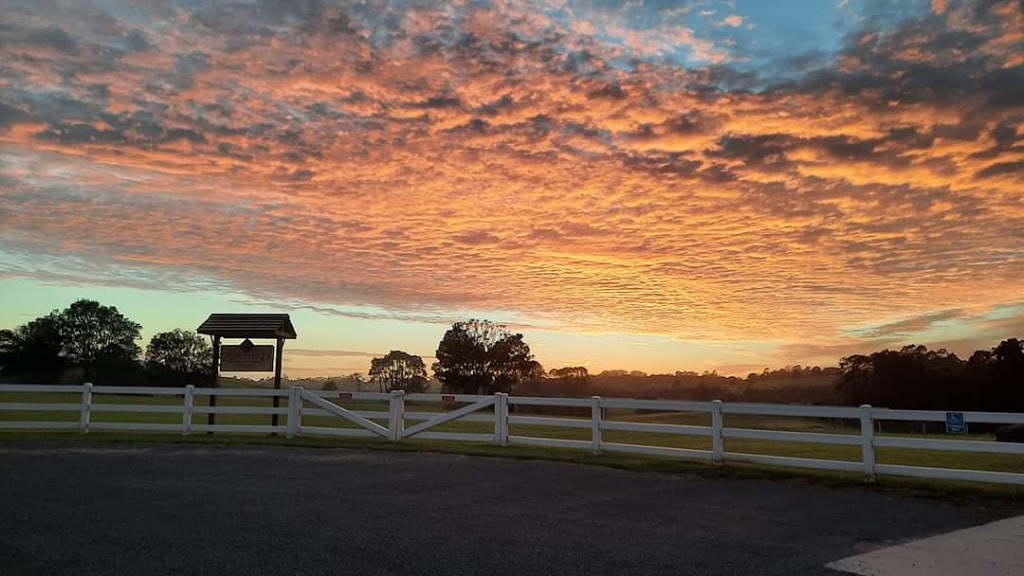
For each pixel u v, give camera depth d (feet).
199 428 56.95
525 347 225.35
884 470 36.99
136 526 24.48
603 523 26.89
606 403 48.24
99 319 275.59
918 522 28.25
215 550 21.47
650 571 20.42
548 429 78.74
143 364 279.69
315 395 57.88
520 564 20.72
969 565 21.99
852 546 24.17
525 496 32.50
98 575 18.80
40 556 20.48
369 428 56.85
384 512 27.78
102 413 86.43
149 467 39.06
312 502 29.60
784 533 25.95
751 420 118.11
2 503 28.09
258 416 88.99
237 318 62.28
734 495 33.91
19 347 267.59
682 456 44.50
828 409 39.11
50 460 41.11
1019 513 30.27
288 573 19.29
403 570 19.81
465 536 23.97
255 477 36.37
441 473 39.29
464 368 223.10
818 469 41.75
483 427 80.53
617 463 43.70
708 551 22.90
